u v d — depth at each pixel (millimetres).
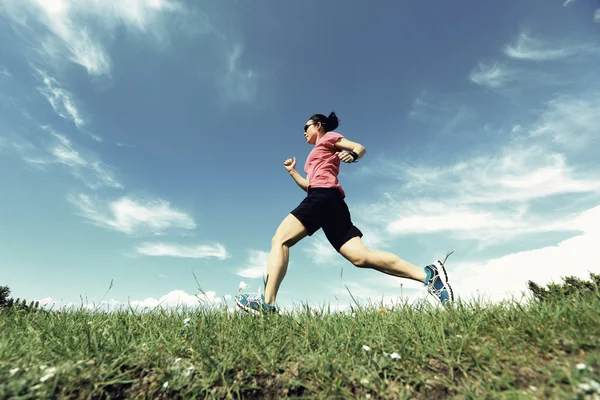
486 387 1498
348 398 1564
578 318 1854
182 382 1680
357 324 2314
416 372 1699
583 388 1291
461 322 2086
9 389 1438
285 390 1676
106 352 1885
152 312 2996
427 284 2865
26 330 2439
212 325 2418
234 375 1780
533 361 1614
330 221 3207
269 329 2334
